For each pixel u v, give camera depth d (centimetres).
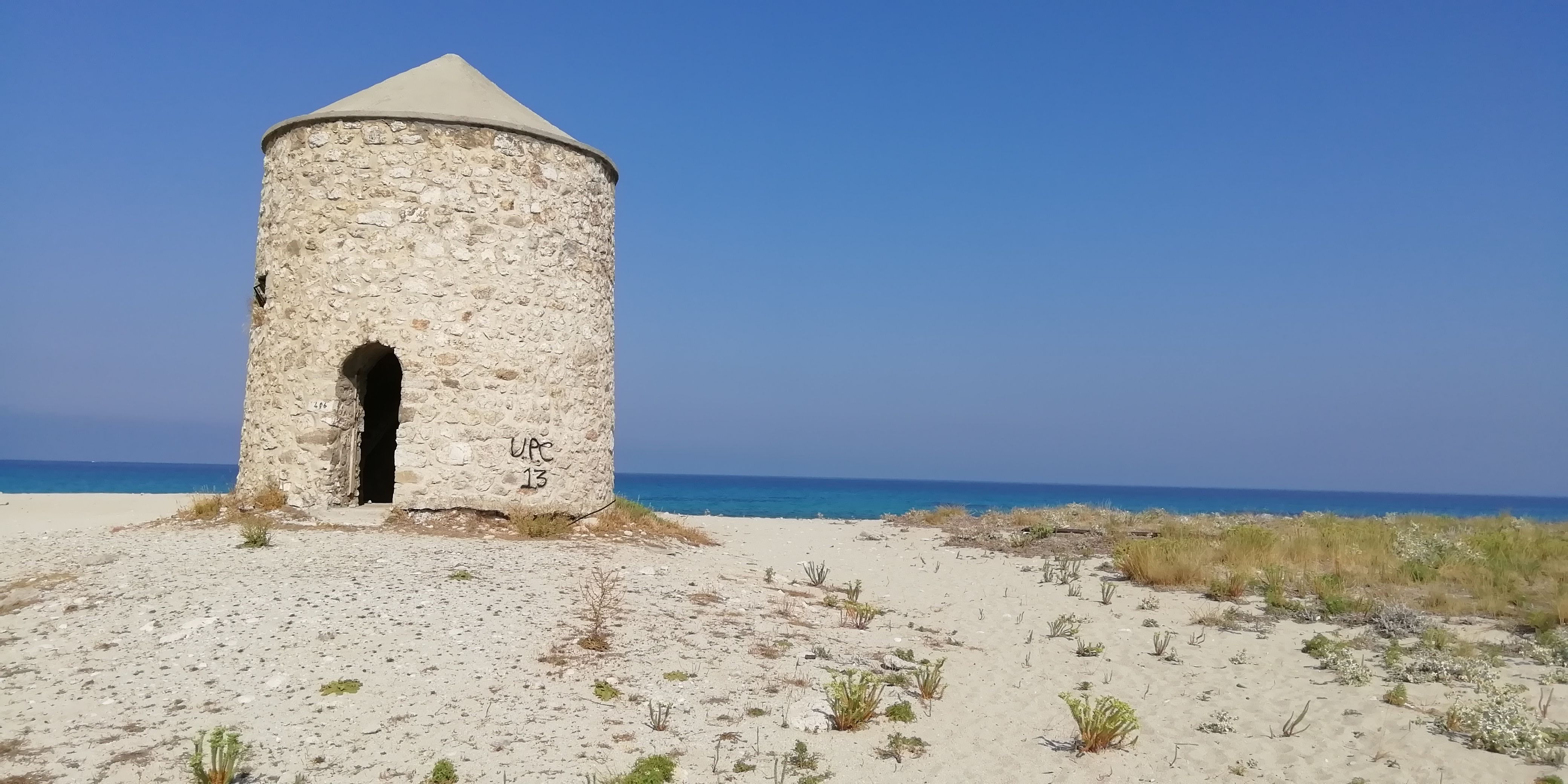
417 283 1442
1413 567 1441
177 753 616
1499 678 916
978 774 677
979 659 1003
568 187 1570
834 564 1630
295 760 618
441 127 1467
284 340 1474
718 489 11675
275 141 1538
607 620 955
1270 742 749
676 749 675
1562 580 1354
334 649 800
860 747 712
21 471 11794
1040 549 1811
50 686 714
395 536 1314
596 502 1598
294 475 1442
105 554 1098
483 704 722
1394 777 673
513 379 1481
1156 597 1348
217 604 899
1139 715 820
